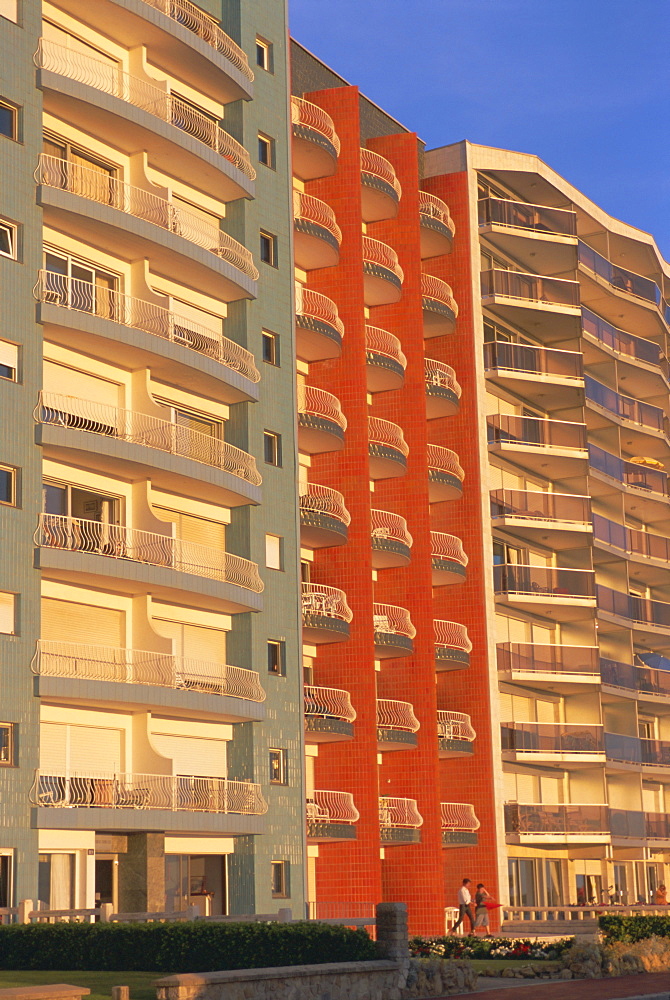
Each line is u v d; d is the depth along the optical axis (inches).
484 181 2210.9
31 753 1182.3
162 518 1427.2
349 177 1750.7
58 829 1205.7
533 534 2101.4
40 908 1173.7
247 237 1560.0
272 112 1637.6
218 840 1405.0
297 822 1466.5
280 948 921.5
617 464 2324.1
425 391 1878.7
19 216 1254.9
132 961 950.4
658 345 2544.3
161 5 1465.3
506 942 1325.0
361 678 1627.7
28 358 1242.6
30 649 1200.2
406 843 1681.8
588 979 1128.8
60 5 1374.3
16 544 1202.6
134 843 1280.8
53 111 1343.5
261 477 1510.8
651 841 2164.1
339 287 1729.8
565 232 2234.3
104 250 1391.5
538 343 2285.9
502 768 1942.7
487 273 2101.4
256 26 1633.9
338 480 1685.5
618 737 2132.1
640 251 2573.8
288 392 1583.4
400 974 933.8
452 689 1937.7
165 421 1360.7
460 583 1959.9
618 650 2267.5
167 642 1321.4
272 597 1503.4
